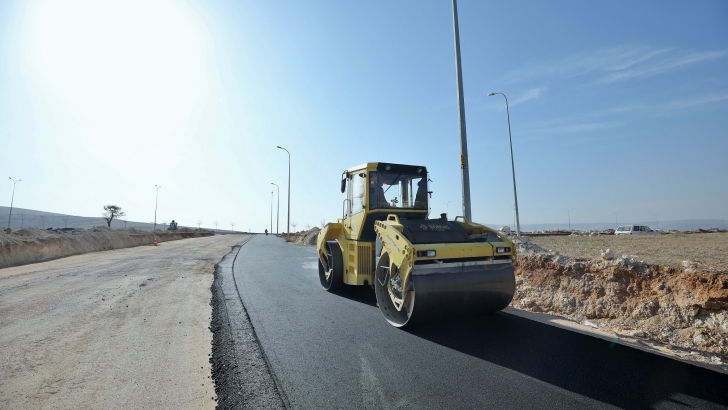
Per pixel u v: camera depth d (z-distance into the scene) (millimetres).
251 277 11172
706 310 5555
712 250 12773
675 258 9305
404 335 5230
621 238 25469
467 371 3955
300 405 3291
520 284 7984
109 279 10570
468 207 8781
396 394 3461
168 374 4008
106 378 3900
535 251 8859
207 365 4262
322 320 6090
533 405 3232
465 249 5473
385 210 7254
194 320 6184
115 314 6574
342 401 3348
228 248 25875
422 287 5121
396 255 5504
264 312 6656
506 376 3824
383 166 7363
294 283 10008
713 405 3229
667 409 3160
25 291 8711
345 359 4348
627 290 6551
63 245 18438
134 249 23875
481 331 5363
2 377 3922
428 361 4250
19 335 5352
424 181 7871
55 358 4465
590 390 3504
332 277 8367
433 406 3232
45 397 3480
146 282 10062
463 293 5379
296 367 4137
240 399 3412
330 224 8742
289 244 33031
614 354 4434
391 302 5973
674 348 5195
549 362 4188
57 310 6855
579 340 4949
